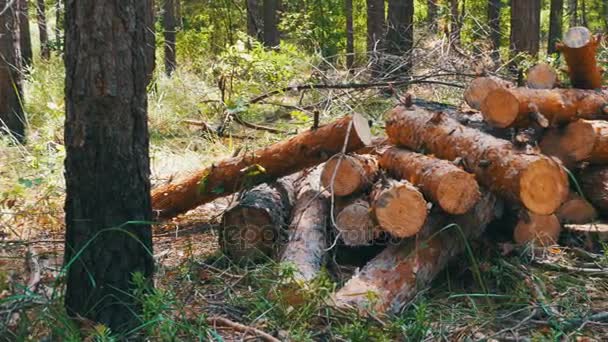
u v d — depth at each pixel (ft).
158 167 29.76
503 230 20.40
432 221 18.53
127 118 14.89
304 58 42.57
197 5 87.10
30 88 41.39
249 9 74.28
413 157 19.20
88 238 15.05
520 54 37.83
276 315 16.08
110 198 14.96
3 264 19.33
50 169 26.40
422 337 15.26
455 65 37.19
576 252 20.29
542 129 21.62
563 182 17.60
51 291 17.25
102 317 15.07
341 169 19.16
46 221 23.53
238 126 37.42
